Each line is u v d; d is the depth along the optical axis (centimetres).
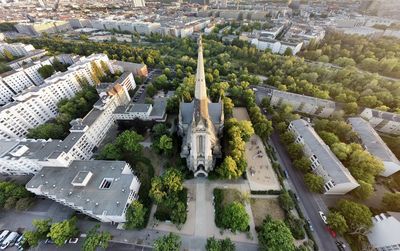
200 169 9688
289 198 8881
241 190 9750
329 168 9544
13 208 9538
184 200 9200
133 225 7994
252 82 17988
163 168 10975
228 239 7406
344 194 9575
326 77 18138
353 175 9731
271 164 11019
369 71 19800
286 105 14575
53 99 15575
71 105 14600
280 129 12550
